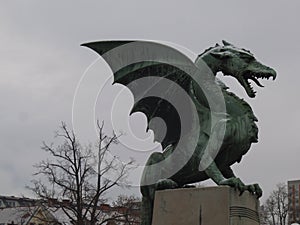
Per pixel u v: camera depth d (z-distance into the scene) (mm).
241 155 7352
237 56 7375
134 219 25453
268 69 7238
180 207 6871
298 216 43594
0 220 46500
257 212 6934
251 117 7391
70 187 24578
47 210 27109
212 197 6695
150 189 7680
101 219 26797
